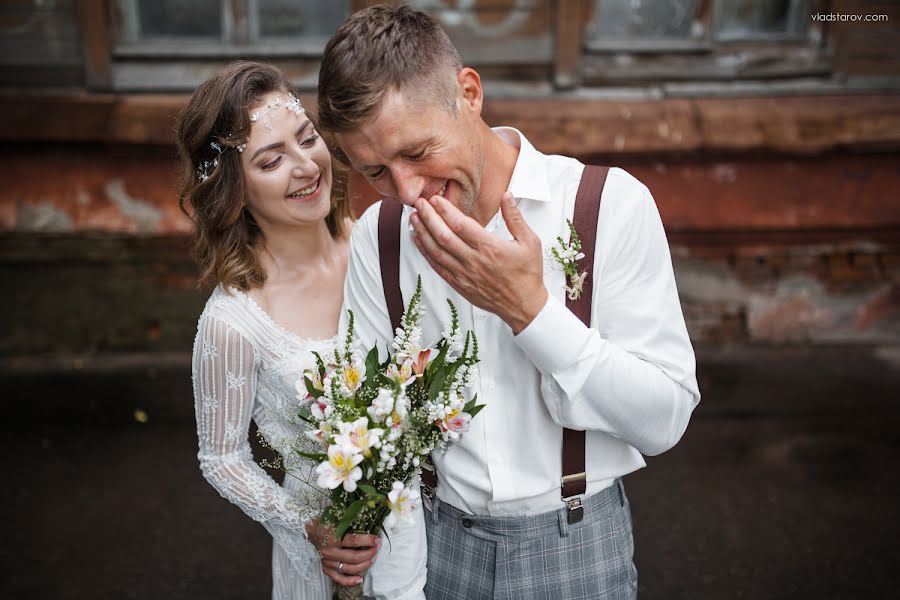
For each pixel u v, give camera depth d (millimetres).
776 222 4418
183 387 4336
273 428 1799
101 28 4230
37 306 4570
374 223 1565
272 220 1747
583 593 1489
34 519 3352
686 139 4188
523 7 4285
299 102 1731
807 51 4375
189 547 3203
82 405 4172
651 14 4363
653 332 1388
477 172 1341
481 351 1455
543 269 1391
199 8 4316
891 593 2877
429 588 1612
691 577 3008
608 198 1396
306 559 1744
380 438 1376
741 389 4238
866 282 4605
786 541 3178
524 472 1463
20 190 4340
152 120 4203
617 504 1547
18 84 4305
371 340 1606
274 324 1741
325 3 4320
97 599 2912
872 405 4074
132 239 4457
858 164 4352
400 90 1203
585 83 4414
